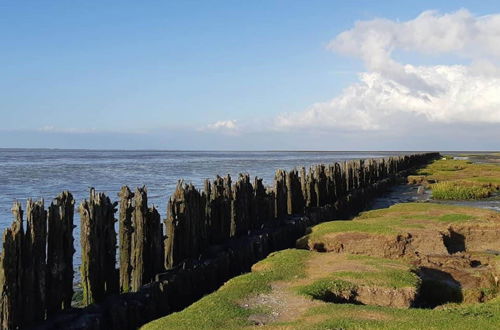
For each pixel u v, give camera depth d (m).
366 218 25.66
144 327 10.70
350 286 13.20
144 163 111.25
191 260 15.49
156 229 14.02
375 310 11.25
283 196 23.95
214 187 18.19
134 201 13.56
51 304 11.12
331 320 10.45
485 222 22.61
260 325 10.45
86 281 11.95
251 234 19.64
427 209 26.45
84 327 10.77
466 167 69.88
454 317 10.69
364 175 41.72
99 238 12.13
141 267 13.50
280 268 14.70
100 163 108.00
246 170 82.31
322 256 16.33
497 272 15.95
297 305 11.74
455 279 16.22
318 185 28.98
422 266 17.20
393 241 19.28
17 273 10.13
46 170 77.50
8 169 78.69
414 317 10.71
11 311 10.00
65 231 11.43
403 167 66.31
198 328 10.30
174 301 13.74
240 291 12.62
